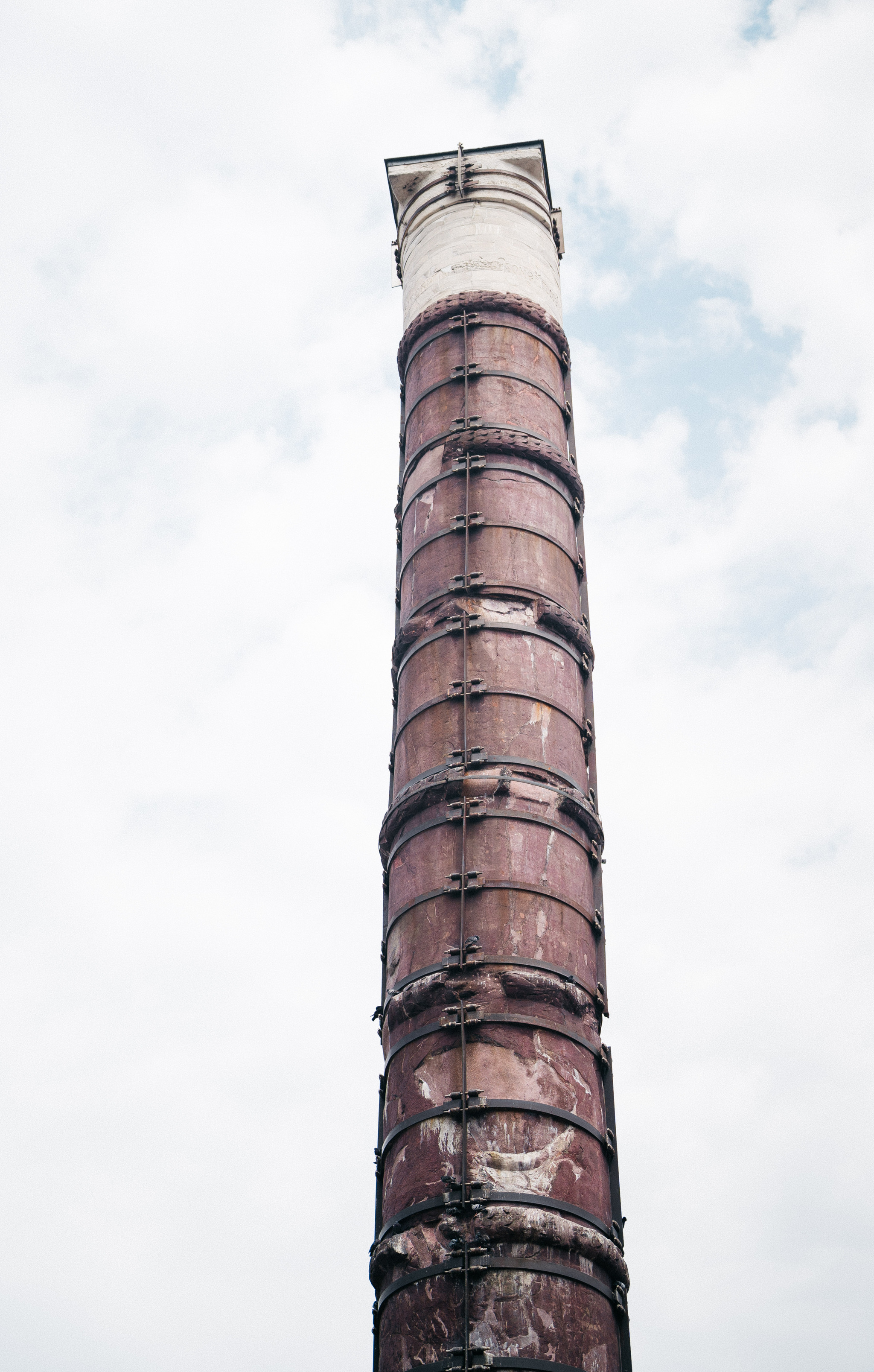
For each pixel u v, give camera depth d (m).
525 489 28.52
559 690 26.17
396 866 24.78
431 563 27.83
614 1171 22.00
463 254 33.00
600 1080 22.89
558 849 24.17
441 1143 21.06
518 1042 21.81
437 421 30.11
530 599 26.94
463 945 22.64
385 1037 23.45
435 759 25.17
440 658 26.33
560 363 32.25
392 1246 20.44
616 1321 20.80
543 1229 20.02
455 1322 19.39
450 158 35.31
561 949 23.08
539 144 35.09
